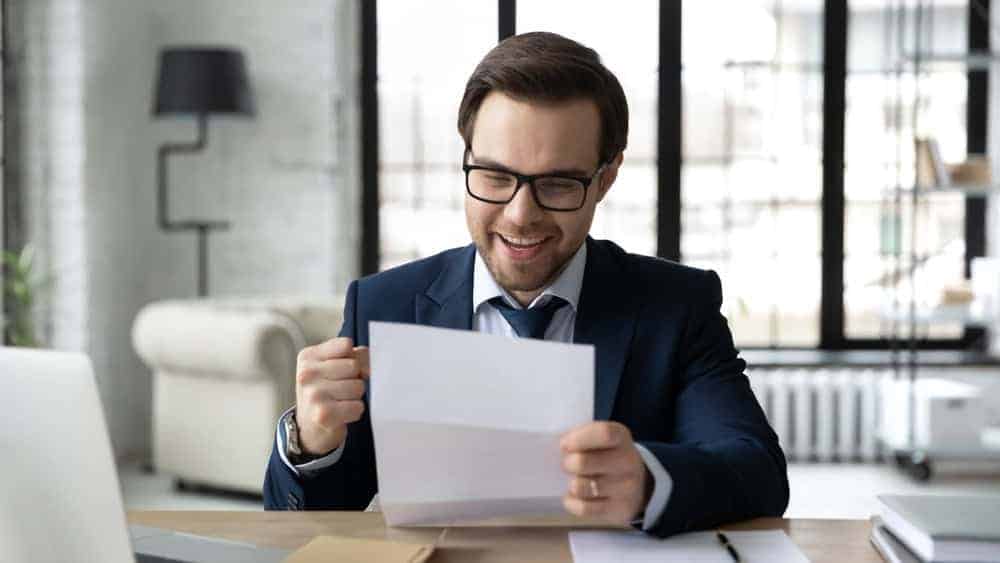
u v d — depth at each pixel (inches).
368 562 42.9
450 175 211.0
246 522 50.4
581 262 58.4
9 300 186.9
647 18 203.0
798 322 207.0
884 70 203.2
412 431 42.8
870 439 192.5
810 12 203.3
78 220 189.2
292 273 207.5
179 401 166.2
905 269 204.5
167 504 159.6
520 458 43.6
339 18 207.0
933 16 201.3
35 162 189.8
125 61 201.3
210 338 156.1
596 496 43.8
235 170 208.1
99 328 194.5
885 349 205.9
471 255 59.8
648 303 57.9
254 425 157.0
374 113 209.0
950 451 175.8
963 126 202.4
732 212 206.8
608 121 52.3
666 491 46.2
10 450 37.0
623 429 43.4
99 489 36.8
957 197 203.9
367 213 210.4
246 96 191.8
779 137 205.2
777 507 51.9
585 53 53.1
